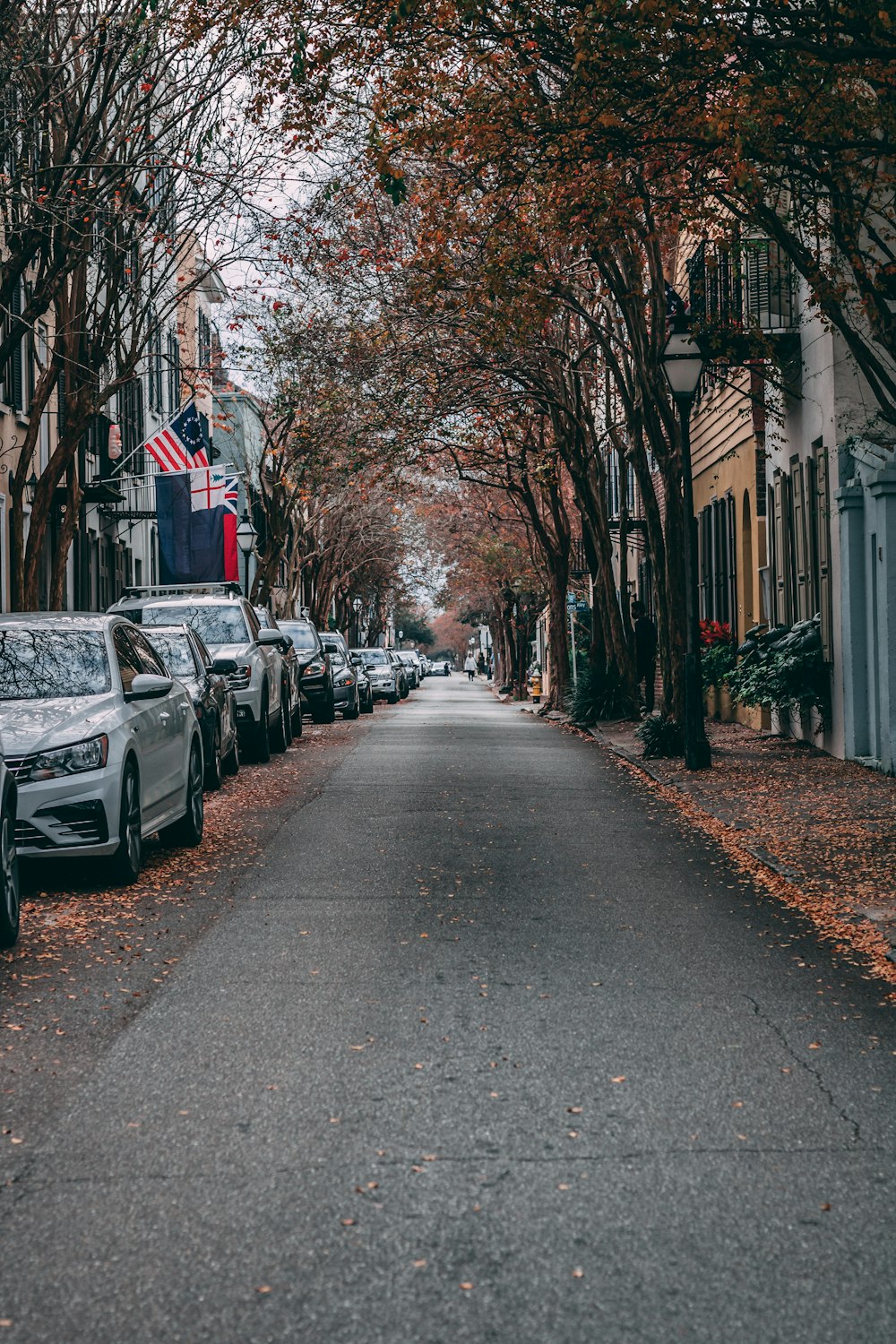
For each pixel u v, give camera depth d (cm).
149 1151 527
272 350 2891
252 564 4931
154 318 2133
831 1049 661
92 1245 444
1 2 1591
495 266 1573
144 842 1352
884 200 1845
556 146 1288
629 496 4497
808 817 1440
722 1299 407
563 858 1234
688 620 2002
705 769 1956
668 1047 662
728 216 2156
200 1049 659
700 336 2022
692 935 915
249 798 1692
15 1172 507
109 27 1714
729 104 1191
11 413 2656
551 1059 643
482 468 3769
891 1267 429
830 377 2039
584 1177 500
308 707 3478
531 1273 423
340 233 2492
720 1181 496
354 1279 420
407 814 1545
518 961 841
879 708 1864
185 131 1839
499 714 4331
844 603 1959
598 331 2469
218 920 964
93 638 1191
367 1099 586
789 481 2380
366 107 1393
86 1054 654
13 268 1791
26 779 1048
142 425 3931
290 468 4266
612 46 1086
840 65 1220
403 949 873
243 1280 419
